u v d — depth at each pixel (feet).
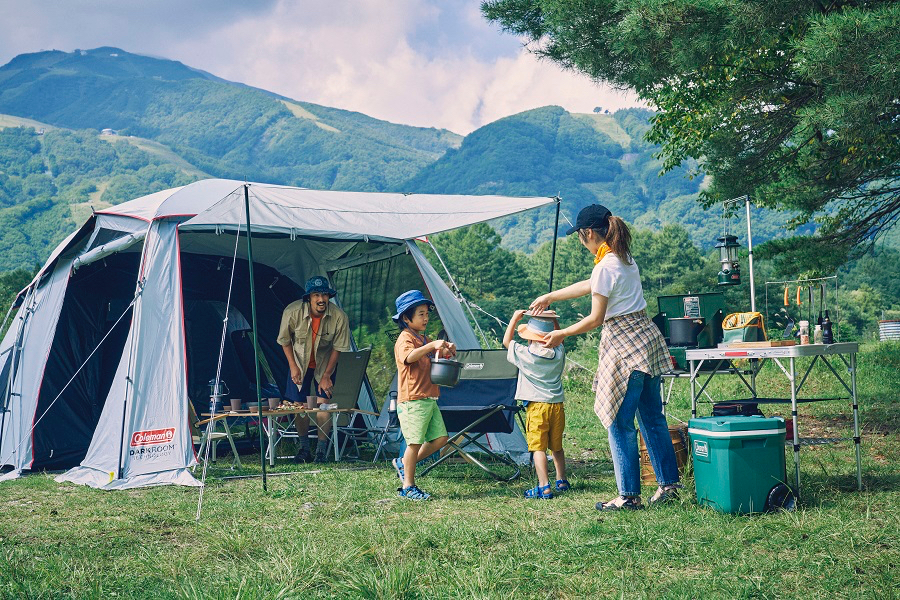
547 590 10.05
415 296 17.56
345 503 16.22
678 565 10.87
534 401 16.72
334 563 11.05
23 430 24.86
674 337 19.40
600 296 14.38
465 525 13.37
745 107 31.68
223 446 27.48
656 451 14.82
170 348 21.54
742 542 11.69
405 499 16.70
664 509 14.03
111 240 26.30
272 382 30.27
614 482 17.74
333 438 23.90
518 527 13.34
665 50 23.90
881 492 14.61
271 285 30.22
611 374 14.28
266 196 21.25
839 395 32.86
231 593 9.75
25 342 27.04
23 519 15.89
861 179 33.27
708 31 22.53
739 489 13.38
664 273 275.80
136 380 20.95
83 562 11.94
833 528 11.94
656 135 37.86
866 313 192.65
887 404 29.66
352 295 28.32
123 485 19.60
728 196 33.58
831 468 17.54
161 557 12.20
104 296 26.96
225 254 29.35
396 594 9.80
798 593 9.48
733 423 13.43
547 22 27.14
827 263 34.32
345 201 23.67
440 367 16.78
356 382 24.08
